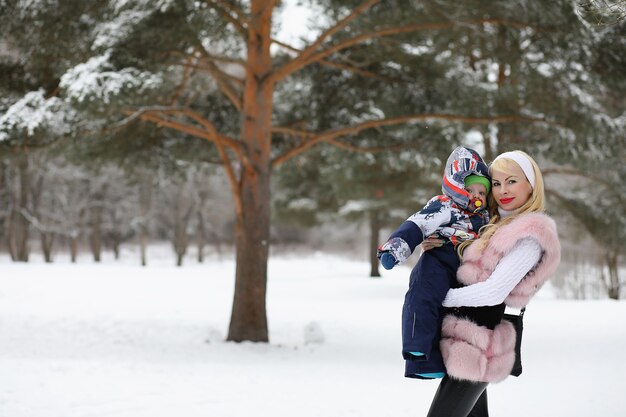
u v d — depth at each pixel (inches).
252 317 419.8
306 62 411.5
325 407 219.9
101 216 1630.2
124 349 388.2
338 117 490.6
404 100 450.0
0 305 641.6
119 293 784.9
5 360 316.5
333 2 418.0
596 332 389.7
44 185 1526.8
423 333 109.2
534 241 109.4
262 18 425.1
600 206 629.6
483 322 113.7
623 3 172.7
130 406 219.5
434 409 115.1
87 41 366.9
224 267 1381.6
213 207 1663.4
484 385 114.7
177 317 576.4
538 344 354.0
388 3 383.6
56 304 663.1
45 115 338.3
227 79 477.7
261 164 424.8
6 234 1651.1
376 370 309.4
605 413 194.9
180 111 391.9
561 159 493.4
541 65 411.8
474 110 431.5
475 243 113.5
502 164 119.3
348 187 833.5
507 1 337.1
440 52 426.9
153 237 2246.6
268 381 273.0
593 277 852.6
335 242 2091.5
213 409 217.0
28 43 368.5
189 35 357.7
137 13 362.9
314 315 586.2
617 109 534.0
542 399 217.0
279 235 2128.4
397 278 1051.3
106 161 464.8
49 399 227.1
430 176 779.4
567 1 325.4
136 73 335.0
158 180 539.2
